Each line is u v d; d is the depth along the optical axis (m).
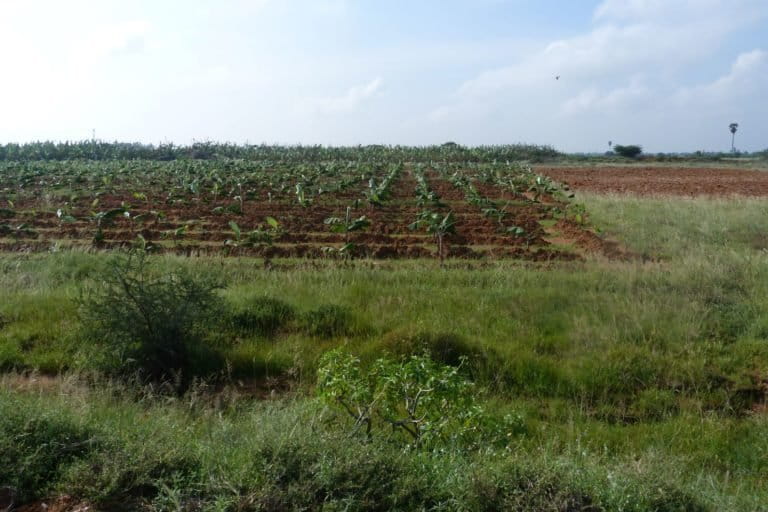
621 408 7.08
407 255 14.58
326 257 14.41
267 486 4.11
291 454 4.41
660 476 4.47
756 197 24.45
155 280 8.50
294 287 10.54
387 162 46.00
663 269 11.26
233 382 7.70
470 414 5.33
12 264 12.18
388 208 21.73
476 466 4.47
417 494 4.24
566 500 4.06
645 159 59.91
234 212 19.75
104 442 4.77
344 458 4.42
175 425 5.36
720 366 7.74
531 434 6.31
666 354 7.96
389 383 5.46
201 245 15.48
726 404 7.05
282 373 7.91
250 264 13.05
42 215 20.03
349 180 29.25
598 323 8.73
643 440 6.28
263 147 57.38
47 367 7.88
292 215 20.02
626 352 7.89
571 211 19.75
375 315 9.26
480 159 50.22
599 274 11.05
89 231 17.05
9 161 49.91
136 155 55.66
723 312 9.14
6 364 7.91
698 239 14.60
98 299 8.38
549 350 8.32
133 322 7.61
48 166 39.41
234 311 9.09
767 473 5.71
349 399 5.59
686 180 35.88
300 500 4.08
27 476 4.38
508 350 8.02
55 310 9.31
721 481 5.45
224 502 3.98
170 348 7.71
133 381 7.38
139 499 4.24
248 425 5.51
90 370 7.48
